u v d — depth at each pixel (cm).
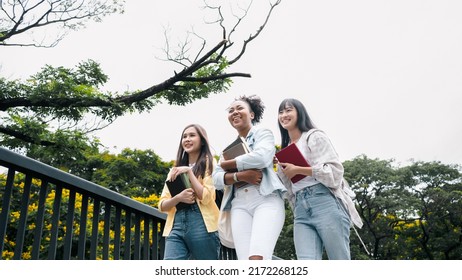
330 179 223
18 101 862
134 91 970
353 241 1881
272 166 235
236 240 224
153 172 1599
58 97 845
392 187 2041
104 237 210
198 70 962
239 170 226
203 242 242
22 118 877
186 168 250
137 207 237
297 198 237
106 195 207
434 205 1931
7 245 604
